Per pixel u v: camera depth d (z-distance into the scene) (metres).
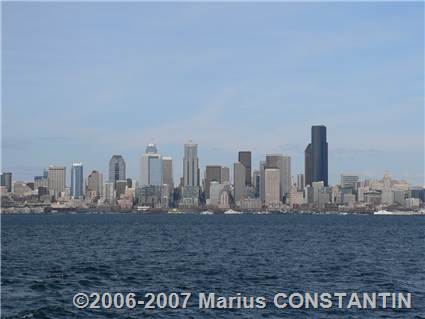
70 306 53.72
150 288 63.44
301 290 62.03
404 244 134.00
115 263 89.44
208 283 66.81
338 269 80.12
